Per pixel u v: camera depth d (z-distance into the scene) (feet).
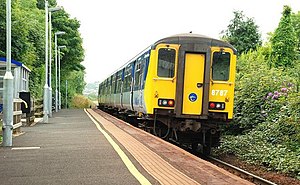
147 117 53.16
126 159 32.24
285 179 41.11
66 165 30.01
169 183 23.63
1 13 106.01
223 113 50.75
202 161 31.78
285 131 55.16
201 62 50.75
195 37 50.83
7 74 42.57
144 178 25.08
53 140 46.52
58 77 187.62
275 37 124.67
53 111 150.10
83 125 71.46
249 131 66.03
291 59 122.42
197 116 50.47
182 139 55.42
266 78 67.67
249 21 140.67
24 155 35.27
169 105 50.67
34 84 151.02
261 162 49.16
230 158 55.47
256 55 108.58
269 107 62.90
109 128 63.52
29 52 131.44
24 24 114.62
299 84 64.80
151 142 43.80
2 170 28.40
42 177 25.94
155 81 50.65
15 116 54.44
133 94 68.44
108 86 125.29
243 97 68.69
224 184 23.81
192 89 50.55
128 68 79.10
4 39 109.40
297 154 47.55
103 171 27.53
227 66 50.88
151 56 51.19
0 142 45.62
